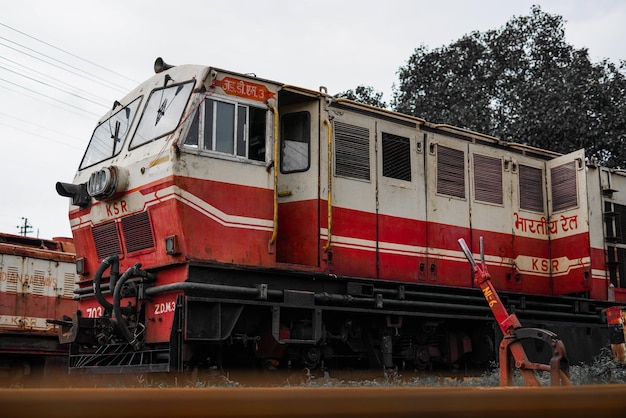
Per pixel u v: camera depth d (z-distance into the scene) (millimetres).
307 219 10445
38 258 15758
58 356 15758
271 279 9711
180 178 9094
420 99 24844
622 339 10773
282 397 1220
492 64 24953
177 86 9930
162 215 9305
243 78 9914
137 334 9430
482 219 12727
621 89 22719
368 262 10891
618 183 14641
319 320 9914
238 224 9516
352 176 10945
